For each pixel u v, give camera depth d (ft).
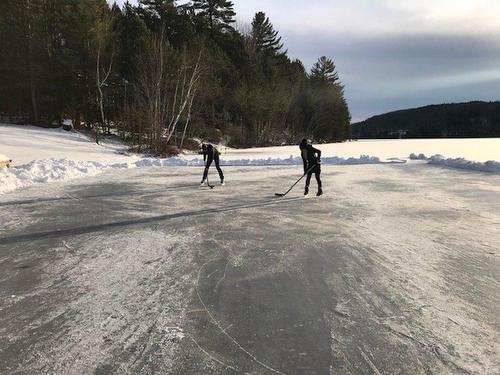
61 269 16.70
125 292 14.35
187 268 16.75
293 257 18.17
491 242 20.43
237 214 27.17
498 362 10.14
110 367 9.87
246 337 11.28
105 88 116.57
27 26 107.65
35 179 42.88
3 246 19.95
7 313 12.80
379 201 31.63
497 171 48.91
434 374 9.65
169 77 110.32
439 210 28.07
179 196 34.37
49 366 9.91
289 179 45.70
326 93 235.20
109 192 36.45
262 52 221.46
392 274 16.05
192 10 184.24
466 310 12.96
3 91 113.70
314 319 12.35
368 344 10.94
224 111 167.02
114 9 151.33
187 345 10.86
